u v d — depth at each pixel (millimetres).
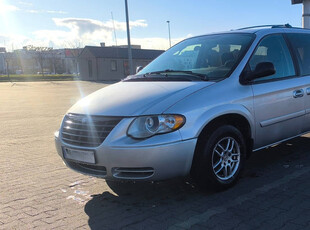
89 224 3467
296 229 3166
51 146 6996
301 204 3689
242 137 4211
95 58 48031
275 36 4969
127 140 3498
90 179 4820
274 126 4598
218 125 3951
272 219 3373
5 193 4391
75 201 4070
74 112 4023
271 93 4480
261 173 4730
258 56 4566
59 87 30875
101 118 3684
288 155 5527
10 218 3674
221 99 3926
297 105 4895
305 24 10195
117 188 4422
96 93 4414
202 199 3926
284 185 4246
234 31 5117
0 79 50031
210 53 4777
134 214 3648
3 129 9133
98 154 3594
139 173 3549
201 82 4059
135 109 3625
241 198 3896
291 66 4988
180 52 5219
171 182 4508
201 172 3820
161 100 3703
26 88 29891
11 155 6312
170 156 3506
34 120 10742
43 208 3898
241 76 4242
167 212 3652
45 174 5117
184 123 3590
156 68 5082
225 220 3395
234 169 4180
